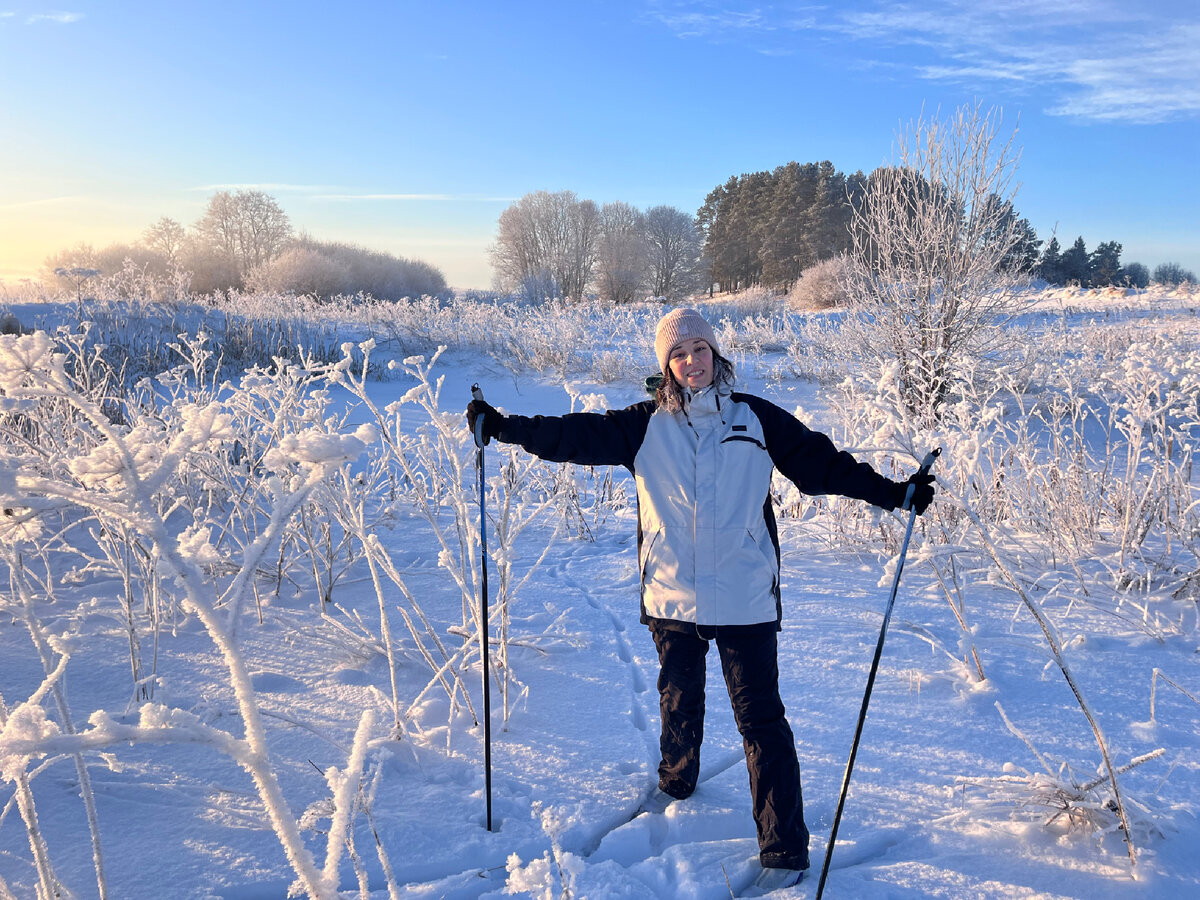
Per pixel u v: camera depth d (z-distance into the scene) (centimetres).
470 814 233
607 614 393
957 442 348
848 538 482
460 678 307
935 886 205
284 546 422
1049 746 265
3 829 213
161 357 1244
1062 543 425
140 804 229
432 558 468
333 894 122
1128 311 1855
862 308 998
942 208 925
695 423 231
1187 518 421
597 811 236
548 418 238
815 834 228
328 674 319
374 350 1603
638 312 2380
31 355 118
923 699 300
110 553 361
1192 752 259
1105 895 199
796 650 345
